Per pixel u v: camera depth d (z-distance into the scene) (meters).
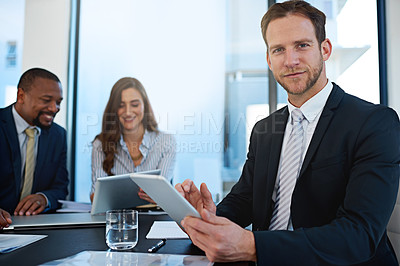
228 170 3.07
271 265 0.83
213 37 3.12
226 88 3.10
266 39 1.34
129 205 1.69
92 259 0.88
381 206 0.94
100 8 3.23
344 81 2.75
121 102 3.09
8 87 3.11
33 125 2.80
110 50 3.22
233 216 1.32
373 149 1.03
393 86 2.62
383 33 2.67
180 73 3.15
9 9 3.13
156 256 0.91
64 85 3.15
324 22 1.29
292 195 1.19
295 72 1.26
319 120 1.21
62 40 3.15
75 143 3.20
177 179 3.08
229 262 0.85
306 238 0.87
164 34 3.17
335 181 1.12
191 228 0.83
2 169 2.64
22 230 1.30
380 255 1.06
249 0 3.07
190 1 3.14
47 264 0.83
